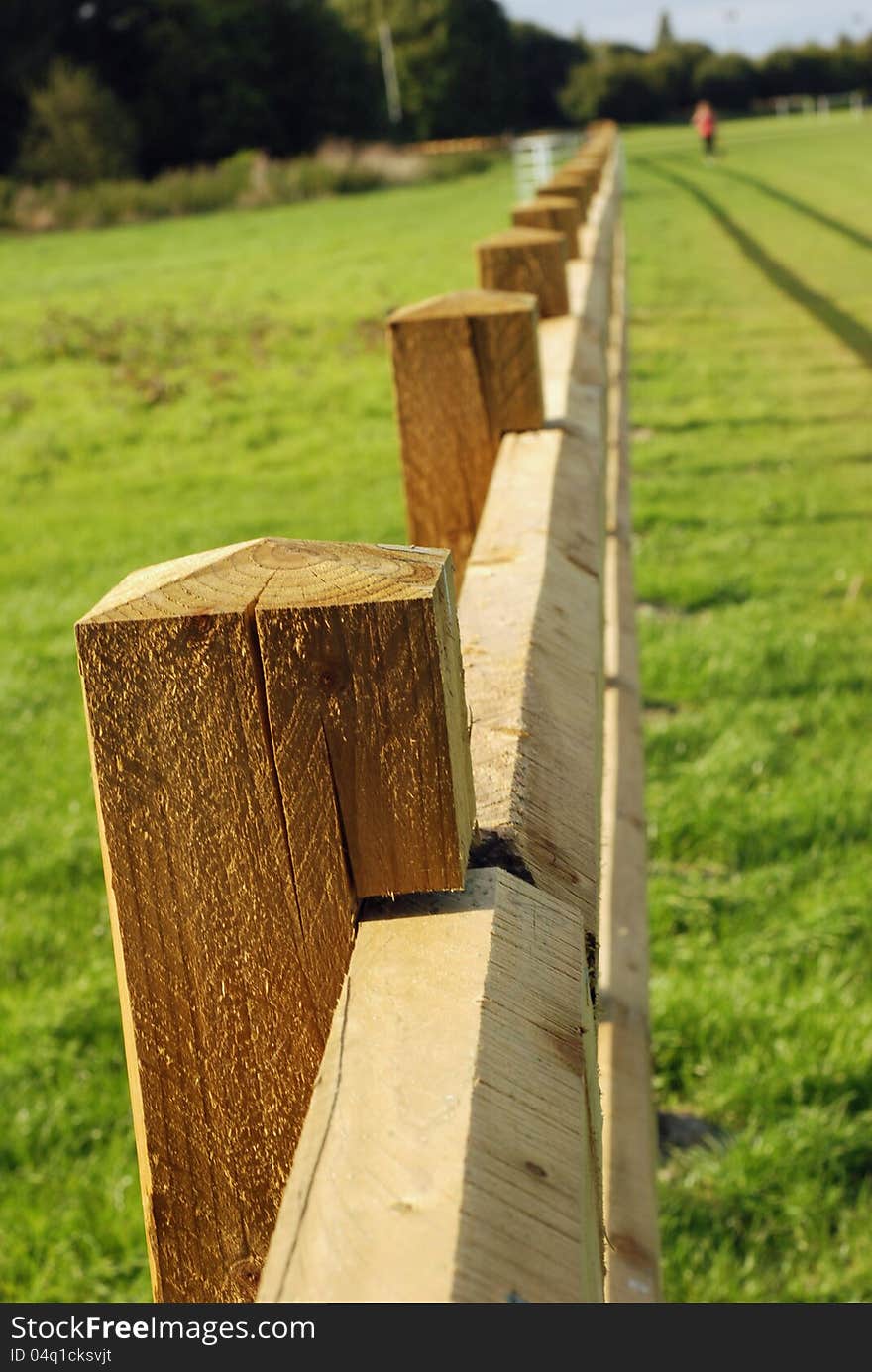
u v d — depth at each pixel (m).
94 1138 2.66
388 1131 0.62
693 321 11.58
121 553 6.66
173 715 0.78
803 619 5.04
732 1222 2.33
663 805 3.68
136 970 0.84
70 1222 2.44
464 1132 0.61
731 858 3.46
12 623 5.70
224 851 0.80
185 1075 0.86
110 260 22.86
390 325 2.09
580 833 1.01
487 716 1.06
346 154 41.16
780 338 10.66
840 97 75.75
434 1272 0.54
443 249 18.88
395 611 0.75
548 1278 0.56
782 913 3.21
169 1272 0.91
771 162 30.50
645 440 7.90
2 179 38.78
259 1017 0.84
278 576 0.78
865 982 2.95
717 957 3.04
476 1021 0.69
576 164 8.89
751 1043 2.76
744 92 77.75
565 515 1.71
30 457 8.65
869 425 8.01
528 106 78.75
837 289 12.62
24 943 3.31
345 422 9.24
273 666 0.76
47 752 4.43
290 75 47.16
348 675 0.76
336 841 0.80
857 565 5.66
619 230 14.03
